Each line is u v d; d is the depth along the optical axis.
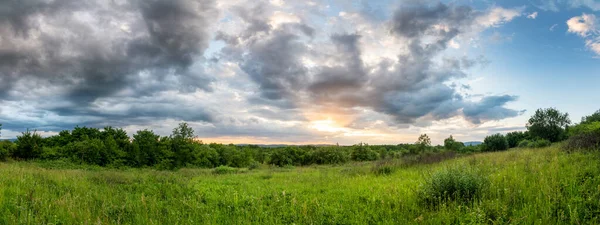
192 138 38.16
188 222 6.87
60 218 6.87
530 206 6.11
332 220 6.88
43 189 9.73
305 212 7.34
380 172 15.51
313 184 12.62
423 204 7.54
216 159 42.94
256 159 55.72
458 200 7.20
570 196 6.71
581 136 15.31
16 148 28.55
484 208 6.36
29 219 6.32
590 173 8.32
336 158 45.78
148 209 8.06
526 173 9.33
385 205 7.73
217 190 11.73
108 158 30.20
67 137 33.62
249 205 8.73
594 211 5.84
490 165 12.14
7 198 7.97
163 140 36.75
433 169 12.95
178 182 13.72
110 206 8.12
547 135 42.66
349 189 10.57
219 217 7.42
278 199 9.03
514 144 47.12
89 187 11.18
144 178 14.66
